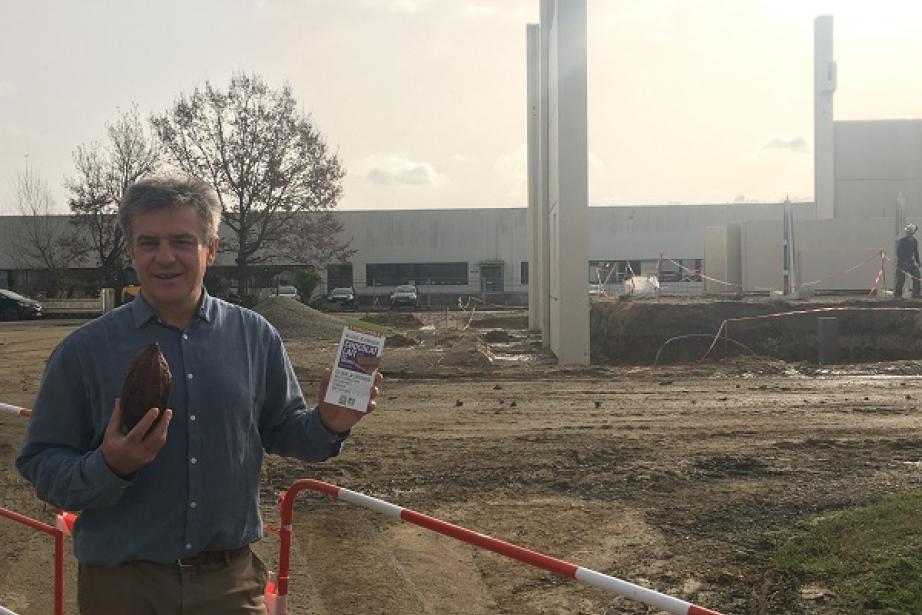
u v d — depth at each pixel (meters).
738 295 28.47
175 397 2.83
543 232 23.44
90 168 48.72
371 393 2.98
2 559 6.68
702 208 58.44
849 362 20.64
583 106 18.22
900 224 29.73
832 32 39.50
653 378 16.38
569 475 9.05
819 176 39.88
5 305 41.16
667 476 8.89
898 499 7.45
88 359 2.82
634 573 6.46
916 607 5.31
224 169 44.34
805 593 5.79
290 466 9.56
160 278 2.85
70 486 2.62
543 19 23.59
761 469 9.10
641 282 28.75
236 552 2.96
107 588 2.82
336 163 46.28
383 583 6.25
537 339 26.44
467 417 12.52
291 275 54.94
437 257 60.75
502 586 6.32
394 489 8.70
